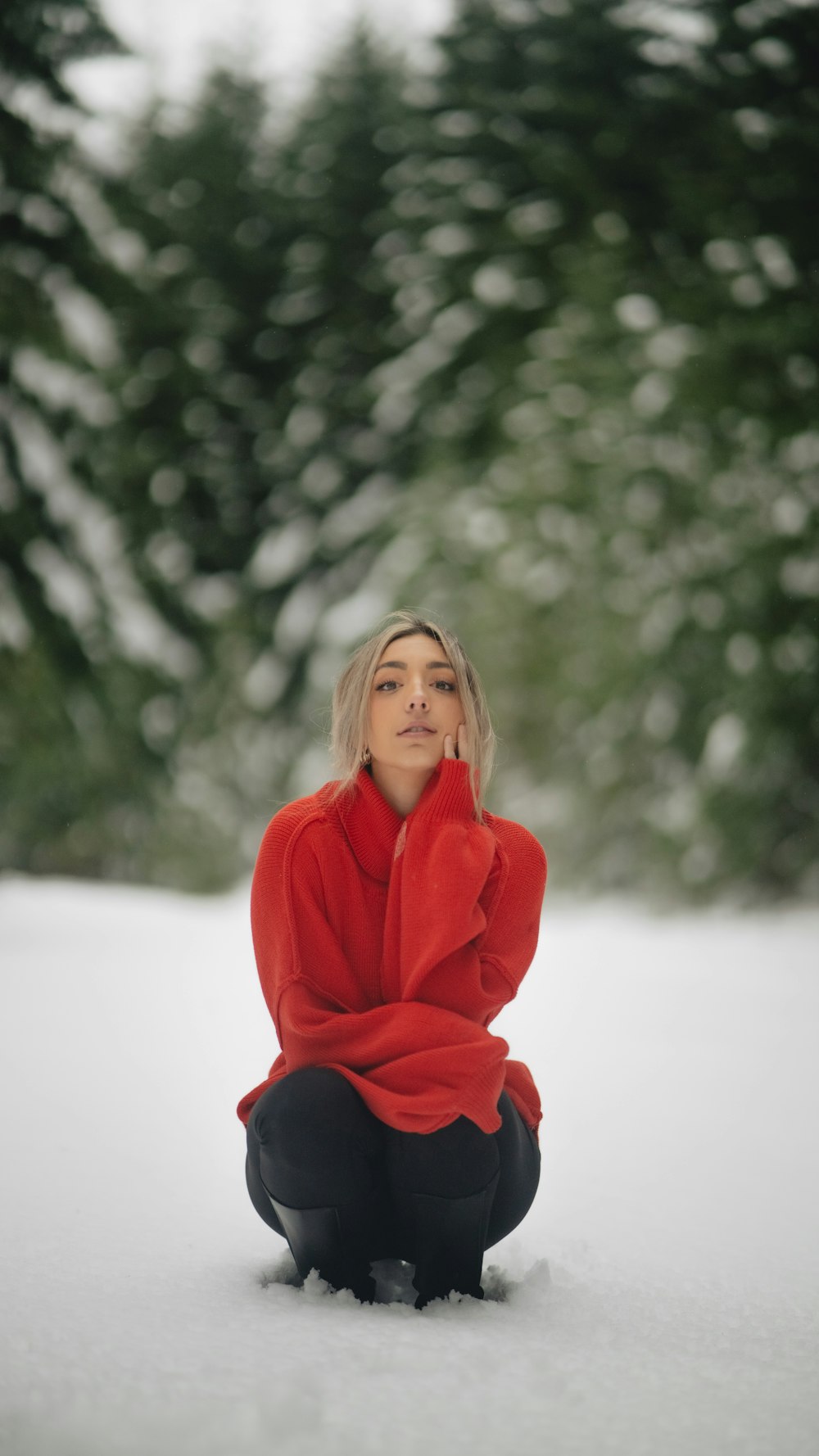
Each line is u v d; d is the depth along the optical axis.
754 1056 5.38
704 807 16.72
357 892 2.16
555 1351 1.84
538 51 21.28
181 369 23.77
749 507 17.16
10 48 13.50
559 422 19.58
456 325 22.62
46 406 13.66
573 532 19.12
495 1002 2.14
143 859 20.09
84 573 13.87
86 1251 2.38
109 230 14.57
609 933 14.09
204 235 26.98
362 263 26.55
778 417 16.80
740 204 18.09
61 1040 5.57
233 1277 2.22
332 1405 1.59
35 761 12.61
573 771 18.70
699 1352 1.87
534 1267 2.24
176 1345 1.80
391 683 2.20
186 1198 2.91
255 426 25.95
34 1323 1.90
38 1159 3.26
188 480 24.69
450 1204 2.03
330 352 25.97
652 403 17.97
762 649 16.53
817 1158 3.49
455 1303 2.06
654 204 20.50
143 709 14.60
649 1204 2.94
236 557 25.48
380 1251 2.18
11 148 13.40
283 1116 2.02
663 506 18.23
